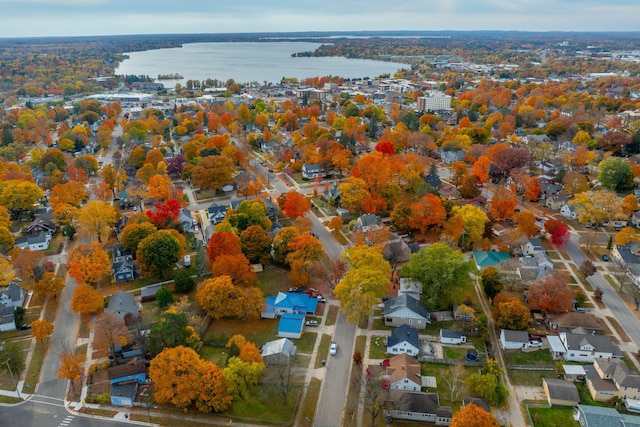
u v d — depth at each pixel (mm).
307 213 160250
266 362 87375
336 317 104188
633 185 173750
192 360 79875
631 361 89875
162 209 144250
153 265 114062
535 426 75812
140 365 86562
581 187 164250
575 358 91000
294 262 111750
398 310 100062
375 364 89500
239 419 77438
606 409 76312
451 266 104125
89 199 176125
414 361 87812
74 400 81625
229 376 79438
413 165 182500
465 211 136375
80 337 97812
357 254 110250
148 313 105125
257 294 102250
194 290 114188
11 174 172750
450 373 87500
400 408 76375
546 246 136250
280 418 77562
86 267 111250
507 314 96750
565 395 79875
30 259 116812
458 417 69312
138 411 79375
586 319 97875
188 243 137625
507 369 88688
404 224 139625
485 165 176500
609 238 141000
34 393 83125
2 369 88438
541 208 163875
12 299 107562
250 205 139750
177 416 78188
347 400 81312
